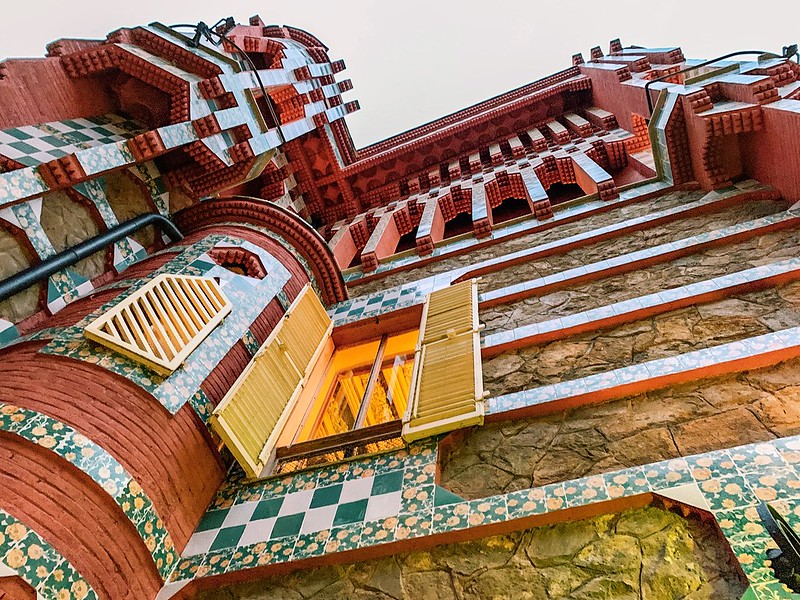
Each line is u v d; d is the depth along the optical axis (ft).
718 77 21.58
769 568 8.04
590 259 21.09
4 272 16.49
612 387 13.51
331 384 22.03
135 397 13.75
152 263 19.38
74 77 22.98
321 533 12.53
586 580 9.53
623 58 38.65
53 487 11.00
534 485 12.01
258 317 19.27
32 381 12.86
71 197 19.42
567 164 33.96
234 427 15.21
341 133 46.44
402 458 14.33
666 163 24.48
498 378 16.06
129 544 11.94
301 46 48.01
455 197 37.73
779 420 11.14
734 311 14.64
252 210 24.27
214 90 24.53
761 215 18.67
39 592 9.69
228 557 12.72
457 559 10.96
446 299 21.58
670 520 9.88
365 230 38.96
